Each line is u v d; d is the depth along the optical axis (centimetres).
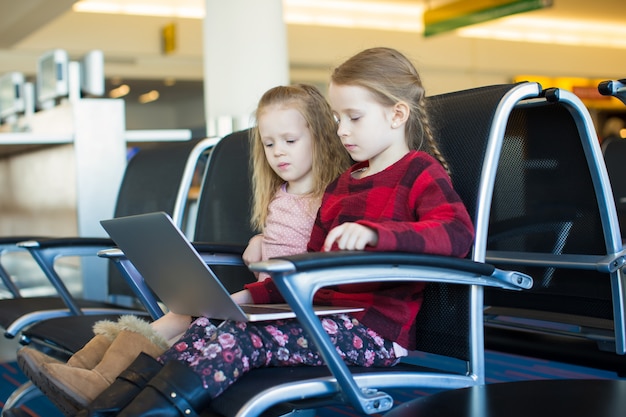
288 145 183
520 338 205
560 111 178
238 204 224
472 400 120
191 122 1620
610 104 1403
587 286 189
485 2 1021
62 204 399
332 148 187
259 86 444
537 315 200
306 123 183
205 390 133
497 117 161
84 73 409
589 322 190
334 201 172
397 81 159
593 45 1397
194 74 1264
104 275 356
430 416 112
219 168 236
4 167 491
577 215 186
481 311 154
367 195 163
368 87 157
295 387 131
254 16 443
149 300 179
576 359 196
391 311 154
